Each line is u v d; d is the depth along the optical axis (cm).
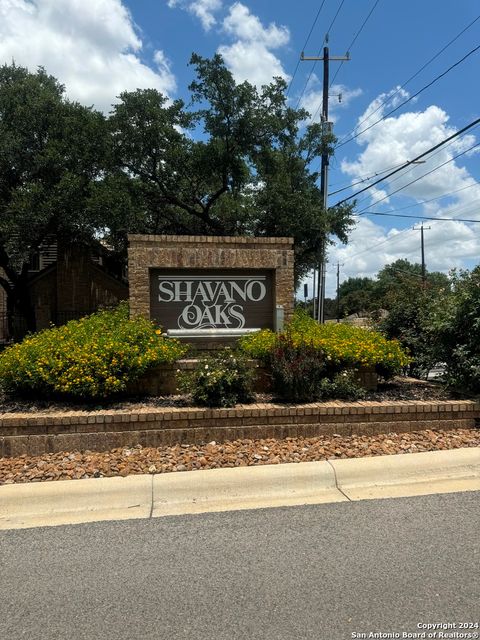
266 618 281
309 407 596
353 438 592
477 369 664
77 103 1808
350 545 364
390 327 939
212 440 577
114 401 637
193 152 1873
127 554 355
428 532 383
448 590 306
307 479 480
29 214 1559
